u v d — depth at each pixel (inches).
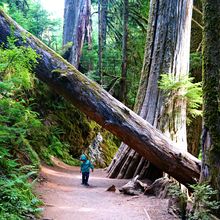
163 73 460.8
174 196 290.0
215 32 287.6
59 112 724.0
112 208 298.2
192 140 546.0
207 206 264.1
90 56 913.5
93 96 347.9
